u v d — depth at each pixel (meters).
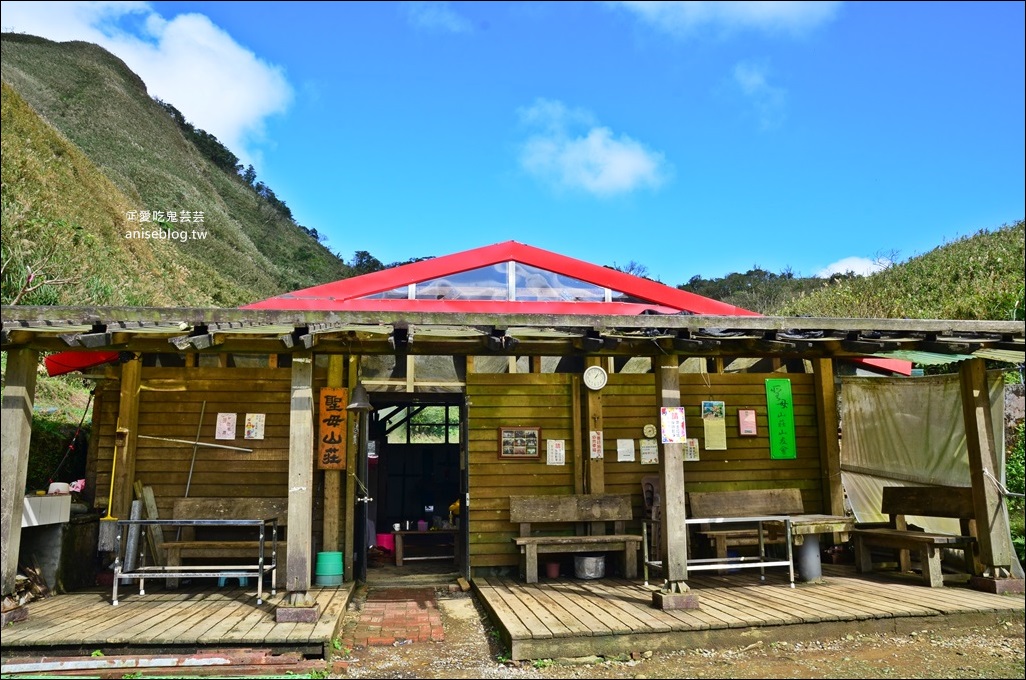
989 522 6.50
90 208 24.14
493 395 8.00
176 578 6.89
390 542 9.94
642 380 8.30
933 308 16.67
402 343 5.40
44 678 4.43
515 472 7.88
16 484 5.36
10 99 26.03
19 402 5.42
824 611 5.58
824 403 8.54
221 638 4.86
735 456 8.39
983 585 6.44
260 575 5.97
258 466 7.64
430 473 12.28
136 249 25.52
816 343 6.31
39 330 5.25
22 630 5.02
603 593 6.49
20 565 6.41
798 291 32.94
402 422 12.16
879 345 6.09
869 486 8.62
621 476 8.07
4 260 13.59
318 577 7.13
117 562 5.94
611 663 4.91
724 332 5.75
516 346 5.48
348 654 5.17
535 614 5.61
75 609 5.79
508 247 8.34
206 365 7.86
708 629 5.19
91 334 4.97
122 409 7.44
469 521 7.70
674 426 6.00
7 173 20.31
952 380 7.54
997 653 5.03
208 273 31.02
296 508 5.50
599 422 8.04
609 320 5.48
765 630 5.27
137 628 5.09
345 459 7.58
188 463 7.58
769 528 7.54
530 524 7.56
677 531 5.89
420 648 5.36
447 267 8.17
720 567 6.17
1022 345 6.11
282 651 4.88
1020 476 9.47
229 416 7.70
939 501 7.19
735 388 8.53
